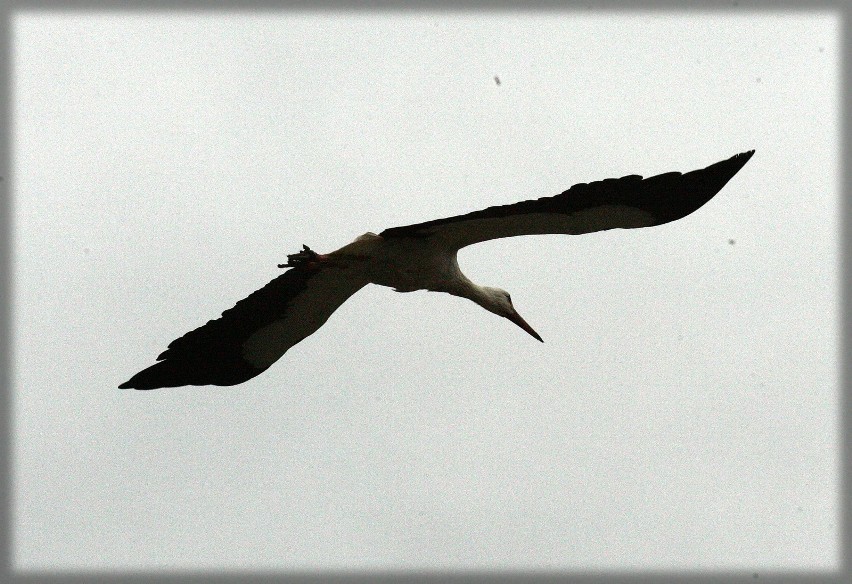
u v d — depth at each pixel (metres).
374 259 15.35
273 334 16.67
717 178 13.97
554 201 14.01
